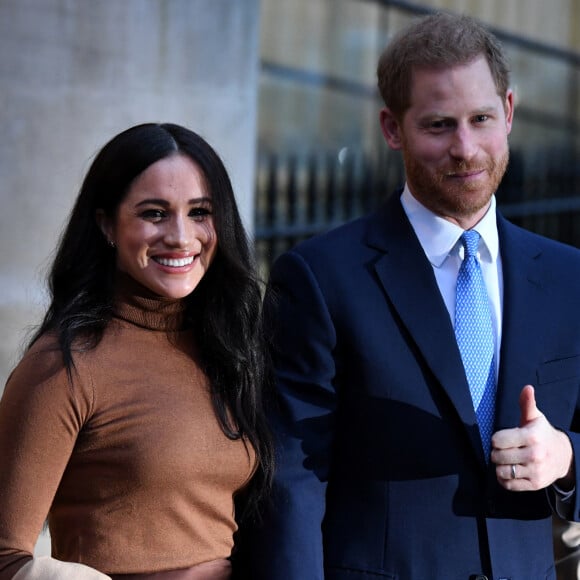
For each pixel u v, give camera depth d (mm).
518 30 41500
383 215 10195
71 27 16609
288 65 38562
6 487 8469
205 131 17766
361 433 9570
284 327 9891
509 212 29891
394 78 9672
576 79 41594
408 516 9422
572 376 9852
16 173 16500
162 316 9344
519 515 9602
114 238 9203
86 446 8781
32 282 16688
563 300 9953
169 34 17281
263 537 9539
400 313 9656
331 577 9570
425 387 9531
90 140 16875
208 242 9297
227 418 9305
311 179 27297
